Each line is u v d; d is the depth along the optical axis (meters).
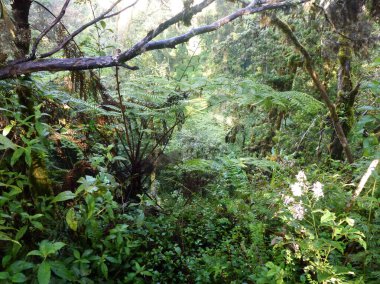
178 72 8.66
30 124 2.43
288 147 6.30
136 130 4.21
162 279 2.52
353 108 4.88
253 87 3.94
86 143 3.33
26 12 2.52
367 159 3.47
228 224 3.31
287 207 2.56
